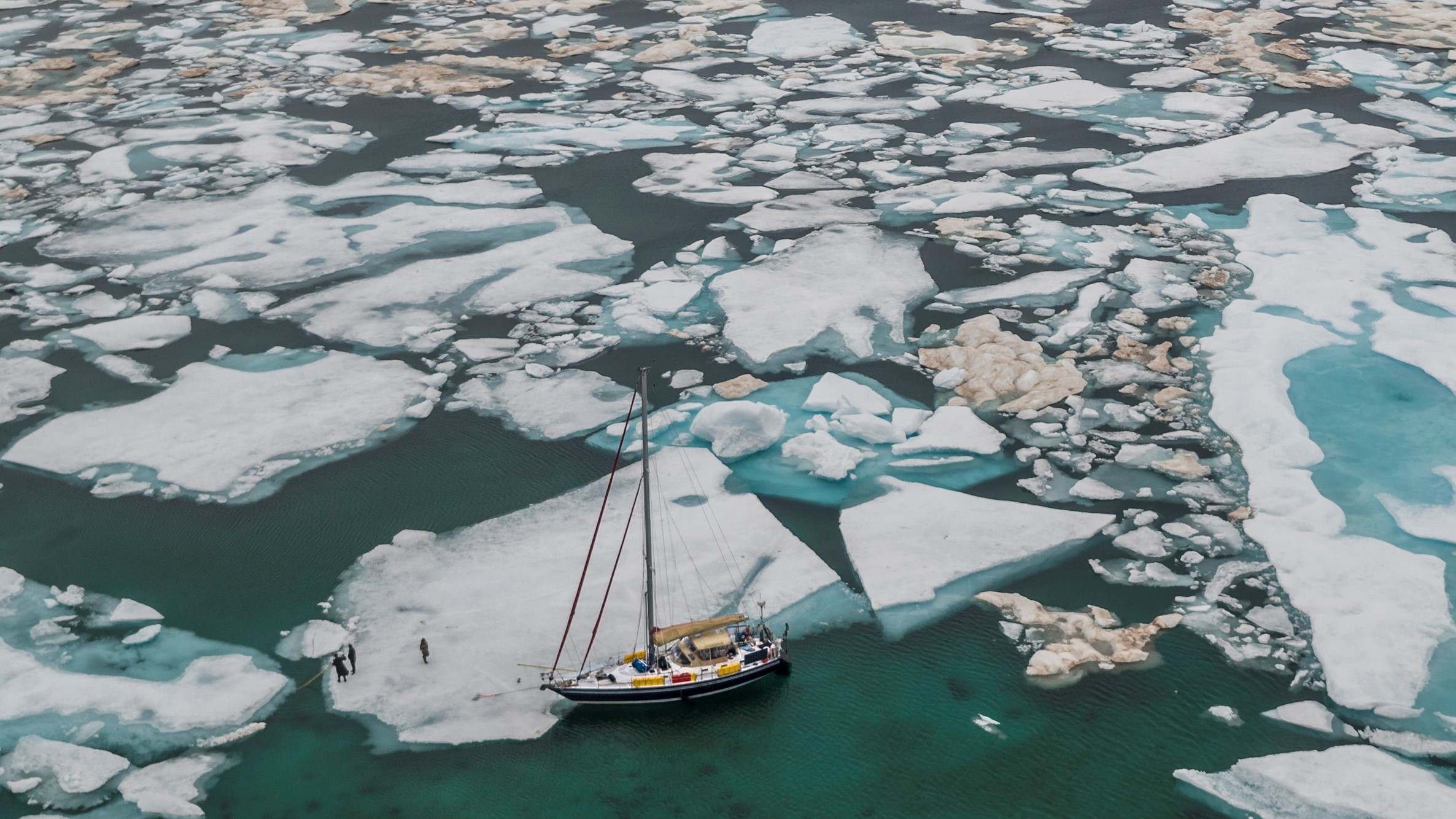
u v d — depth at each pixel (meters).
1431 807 29.55
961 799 30.69
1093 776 31.19
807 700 33.94
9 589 38.59
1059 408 47.25
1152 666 34.62
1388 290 54.91
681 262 60.50
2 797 31.17
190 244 63.59
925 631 36.22
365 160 74.38
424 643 34.91
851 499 42.56
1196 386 48.31
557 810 30.80
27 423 48.12
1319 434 44.84
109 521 41.94
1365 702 32.88
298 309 56.81
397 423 47.50
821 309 55.53
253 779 31.64
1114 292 56.09
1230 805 30.08
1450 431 44.62
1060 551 39.38
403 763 32.09
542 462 44.84
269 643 36.25
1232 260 58.75
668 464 44.59
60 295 58.59
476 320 55.72
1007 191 67.44
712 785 31.39
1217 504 41.38
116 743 32.75
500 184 70.19
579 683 33.50
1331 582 37.31
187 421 47.69
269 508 42.44
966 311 55.25
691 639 34.25
